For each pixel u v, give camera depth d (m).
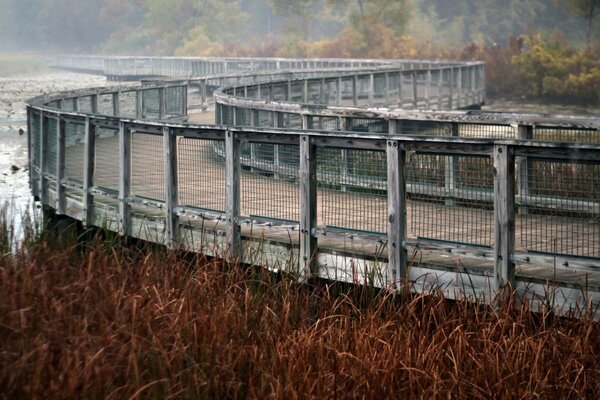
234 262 10.45
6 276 9.05
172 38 115.00
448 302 9.25
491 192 10.20
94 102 23.25
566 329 8.37
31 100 17.78
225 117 21.16
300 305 9.48
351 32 77.44
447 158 10.22
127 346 7.76
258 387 7.71
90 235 13.57
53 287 9.04
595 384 7.68
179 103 28.77
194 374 7.40
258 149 13.79
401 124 17.02
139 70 72.81
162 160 12.41
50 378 7.16
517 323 8.24
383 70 34.59
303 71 39.44
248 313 9.05
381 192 10.07
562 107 53.31
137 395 6.92
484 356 7.85
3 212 13.05
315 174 10.05
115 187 14.25
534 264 8.55
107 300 8.73
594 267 8.23
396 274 9.39
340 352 8.15
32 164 17.11
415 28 93.69
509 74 59.41
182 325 8.29
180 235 11.67
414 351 8.06
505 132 17.69
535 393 7.32
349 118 16.39
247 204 11.73
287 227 10.31
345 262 9.92
